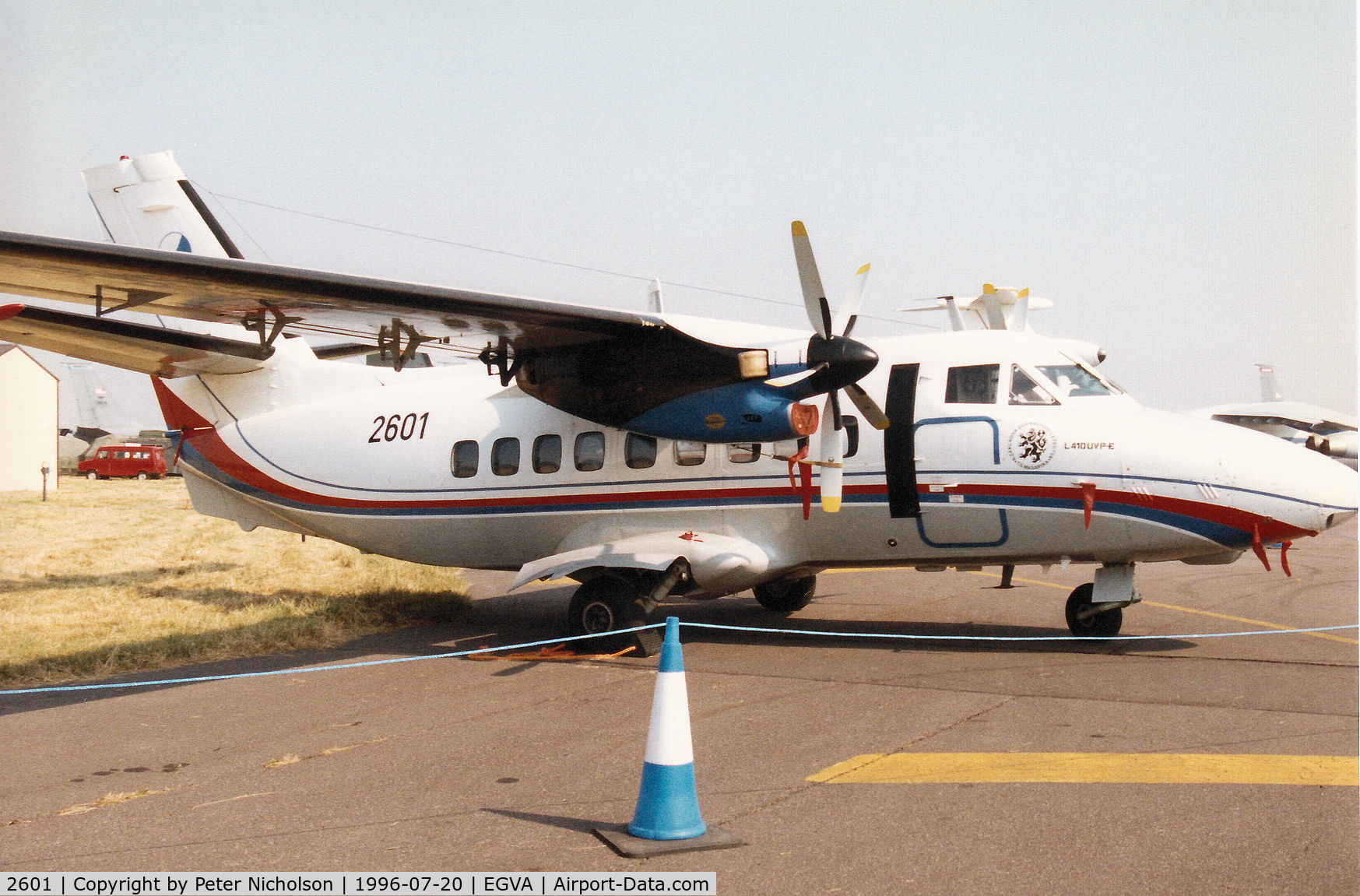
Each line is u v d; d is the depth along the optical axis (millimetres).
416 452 12078
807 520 10172
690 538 10352
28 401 42312
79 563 18109
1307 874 4098
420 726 7043
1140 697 7312
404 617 12656
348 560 18328
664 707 4660
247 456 13094
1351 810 4832
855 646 10000
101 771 6090
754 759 5945
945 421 9781
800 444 10211
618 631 9805
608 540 10953
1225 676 8016
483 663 9562
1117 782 5316
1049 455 9367
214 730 7086
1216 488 8891
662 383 9781
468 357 10891
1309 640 9711
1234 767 5547
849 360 8914
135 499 37281
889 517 9938
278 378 13117
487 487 11617
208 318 9695
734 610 13117
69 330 10750
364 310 9156
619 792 5398
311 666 9484
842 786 5379
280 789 5613
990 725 6605
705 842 4539
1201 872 4141
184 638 10625
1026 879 4109
